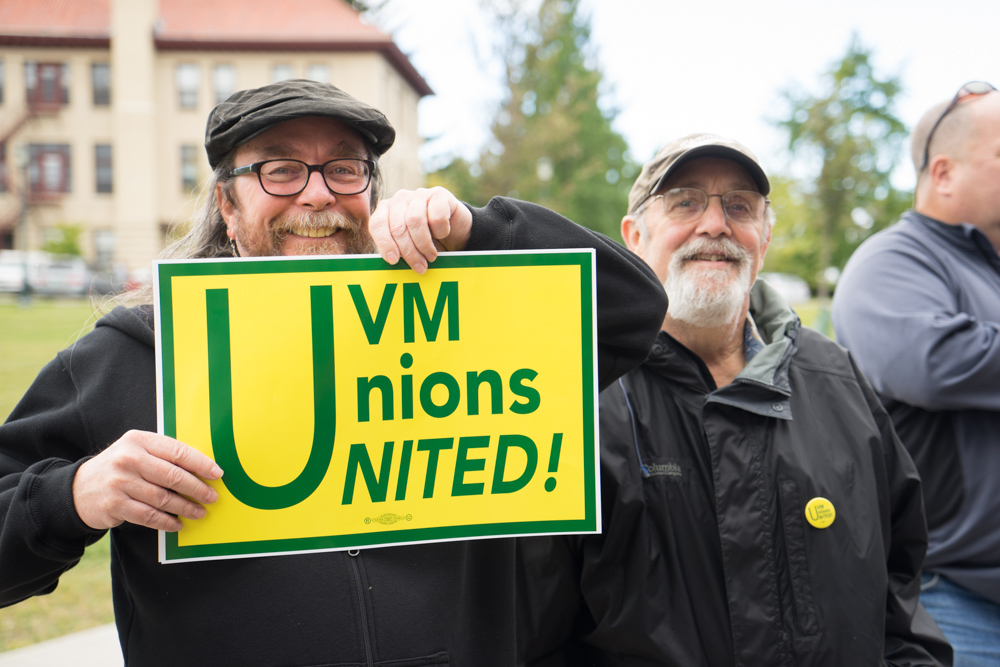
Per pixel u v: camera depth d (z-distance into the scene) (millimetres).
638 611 1620
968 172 2129
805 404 1731
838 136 13102
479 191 16125
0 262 23062
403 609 1337
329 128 1522
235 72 28297
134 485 1149
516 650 1647
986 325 1924
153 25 27938
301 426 1298
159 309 1271
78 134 28641
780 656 1573
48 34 27938
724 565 1615
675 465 1688
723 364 1936
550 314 1369
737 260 1873
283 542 1279
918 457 2035
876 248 2244
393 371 1328
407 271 1332
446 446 1339
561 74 21422
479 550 1490
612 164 28500
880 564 1634
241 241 1572
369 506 1311
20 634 3270
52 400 1356
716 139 1880
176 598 1298
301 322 1308
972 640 1954
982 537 1934
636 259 1503
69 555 1195
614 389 1751
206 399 1274
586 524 1362
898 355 1995
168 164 28641
